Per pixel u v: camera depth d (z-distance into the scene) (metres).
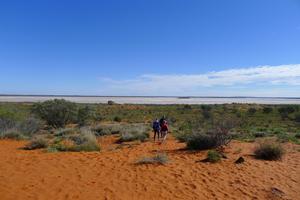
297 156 14.18
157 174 10.20
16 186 8.52
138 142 19.28
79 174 10.02
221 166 11.54
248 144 17.59
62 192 8.15
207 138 15.48
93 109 35.25
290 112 57.81
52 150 14.68
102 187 8.70
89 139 18.33
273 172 10.86
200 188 8.91
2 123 22.53
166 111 65.12
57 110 29.98
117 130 24.75
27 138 20.50
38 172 10.15
